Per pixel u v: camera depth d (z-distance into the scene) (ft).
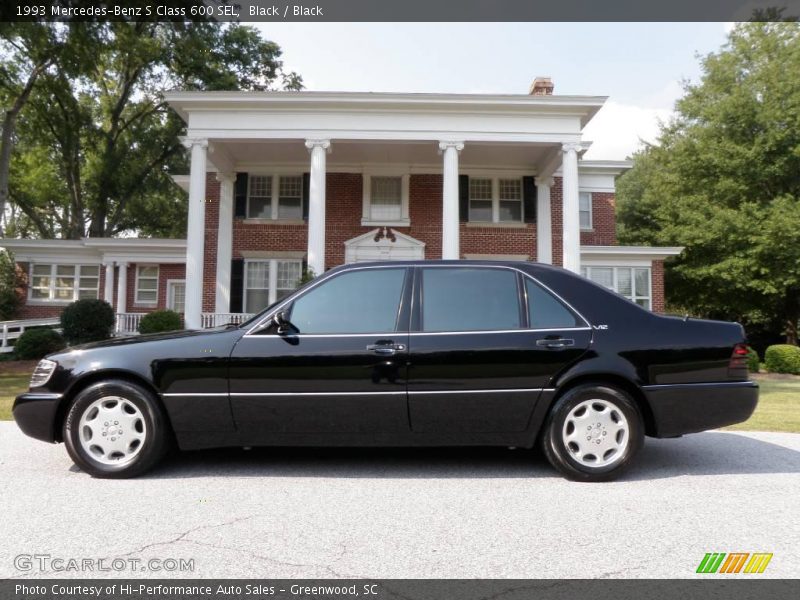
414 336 13.43
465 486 12.69
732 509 11.18
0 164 68.80
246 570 8.30
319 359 13.25
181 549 9.05
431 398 13.17
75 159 94.79
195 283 49.44
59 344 57.77
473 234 61.26
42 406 13.34
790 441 17.98
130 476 13.16
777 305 78.54
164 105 95.66
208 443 13.43
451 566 8.49
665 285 85.30
